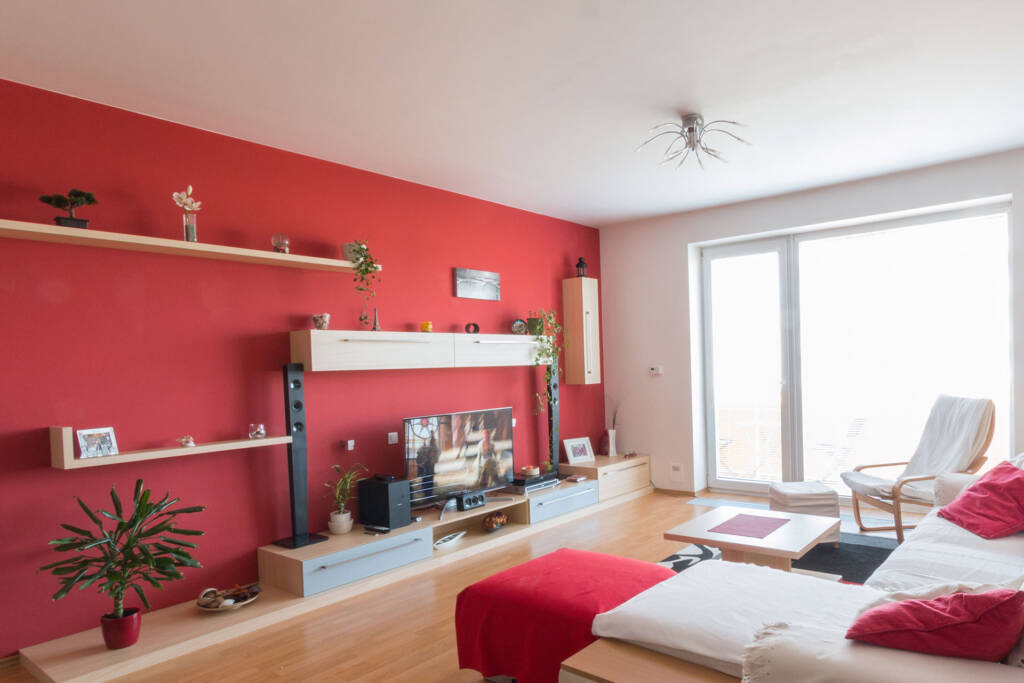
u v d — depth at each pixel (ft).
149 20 7.80
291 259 11.72
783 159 14.32
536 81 9.89
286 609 10.60
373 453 14.07
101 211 10.19
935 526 10.46
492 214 17.49
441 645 9.63
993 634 4.85
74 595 9.66
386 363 13.33
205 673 8.84
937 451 14.30
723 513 12.42
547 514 16.21
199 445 10.49
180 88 9.80
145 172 10.74
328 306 13.33
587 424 20.57
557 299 19.63
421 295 15.35
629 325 20.83
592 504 17.75
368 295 14.12
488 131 11.98
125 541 9.72
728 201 18.17
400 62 9.13
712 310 19.95
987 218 15.33
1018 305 14.24
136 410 10.44
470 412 15.01
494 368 17.31
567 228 20.16
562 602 7.64
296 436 11.96
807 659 5.13
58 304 9.68
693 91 10.44
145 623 9.98
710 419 20.10
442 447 14.26
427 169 14.33
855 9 8.05
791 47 9.02
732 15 8.12
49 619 9.41
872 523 15.71
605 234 21.34
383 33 8.30
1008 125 12.50
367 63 9.14
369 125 11.54
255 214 12.23
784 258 18.45
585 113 11.23
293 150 12.82
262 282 12.23
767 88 10.40
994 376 15.30
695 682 5.74
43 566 9.28
